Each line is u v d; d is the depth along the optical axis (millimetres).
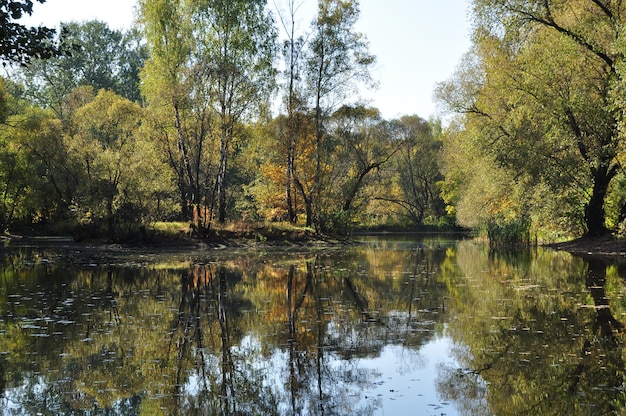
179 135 32281
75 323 10867
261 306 12594
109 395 6867
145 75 34219
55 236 42594
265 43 32531
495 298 12977
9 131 38000
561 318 10477
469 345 8797
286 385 7234
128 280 17188
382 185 54938
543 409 6078
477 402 6391
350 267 20750
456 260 23172
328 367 7953
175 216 38969
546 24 22391
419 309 11938
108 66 68062
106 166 30000
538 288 14266
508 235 32812
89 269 20281
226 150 35844
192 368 7980
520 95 24578
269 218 43125
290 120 34000
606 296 12734
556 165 24797
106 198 29859
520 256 24203
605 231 26641
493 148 26109
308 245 32875
